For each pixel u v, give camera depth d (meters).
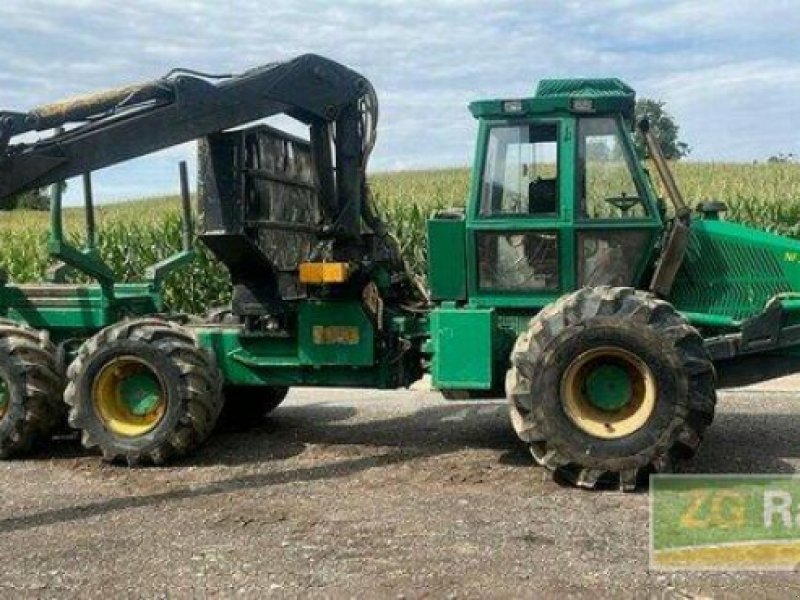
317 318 7.05
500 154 6.58
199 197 6.83
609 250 6.51
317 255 7.23
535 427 5.89
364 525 5.17
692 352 5.77
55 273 8.79
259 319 7.22
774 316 6.36
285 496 5.84
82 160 6.50
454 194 16.84
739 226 6.79
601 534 4.93
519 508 5.44
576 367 5.86
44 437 7.24
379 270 7.16
